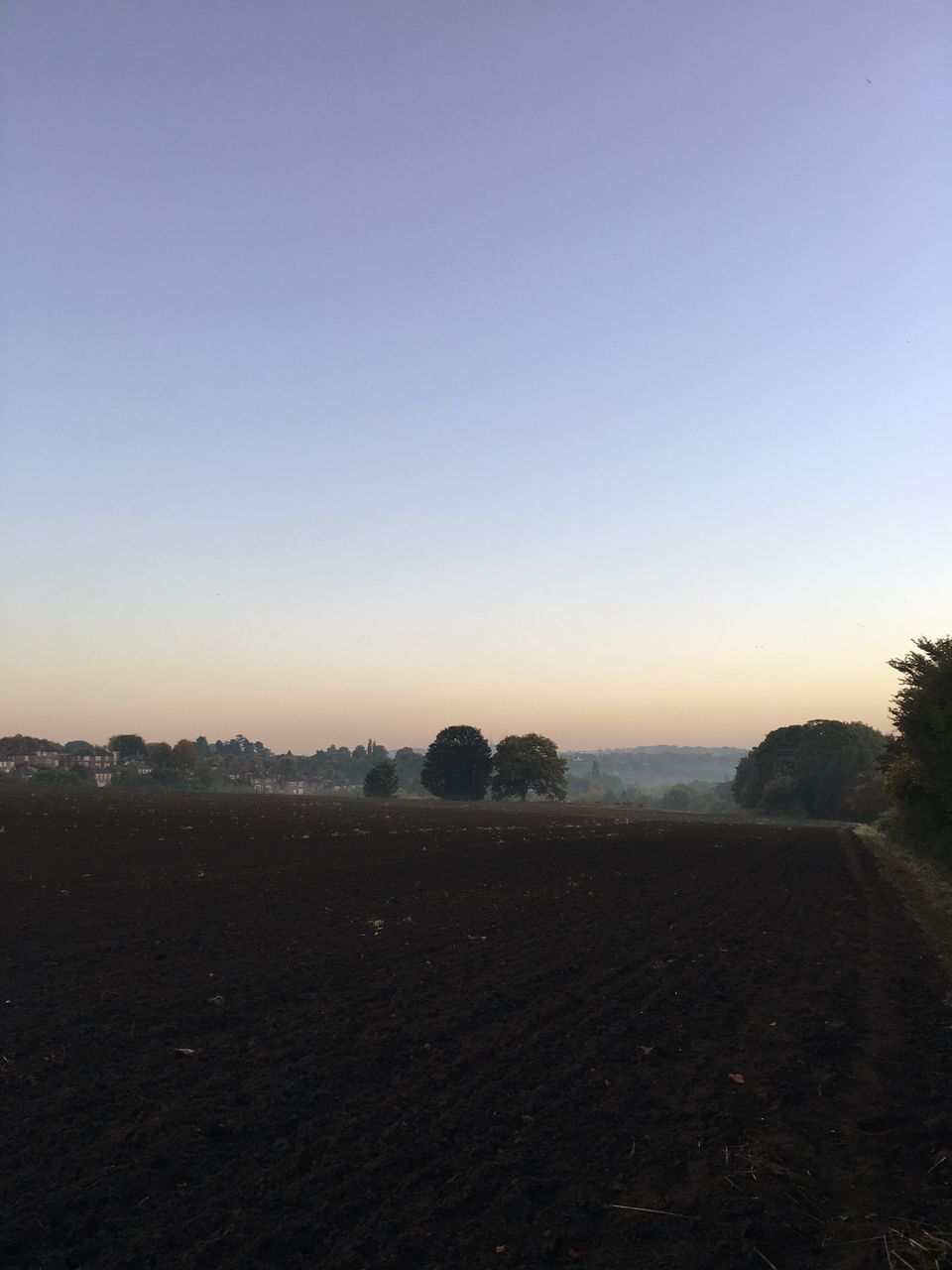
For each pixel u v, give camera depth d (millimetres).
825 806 115062
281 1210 5770
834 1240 5488
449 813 84125
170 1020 10523
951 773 31891
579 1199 6031
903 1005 12062
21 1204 5844
